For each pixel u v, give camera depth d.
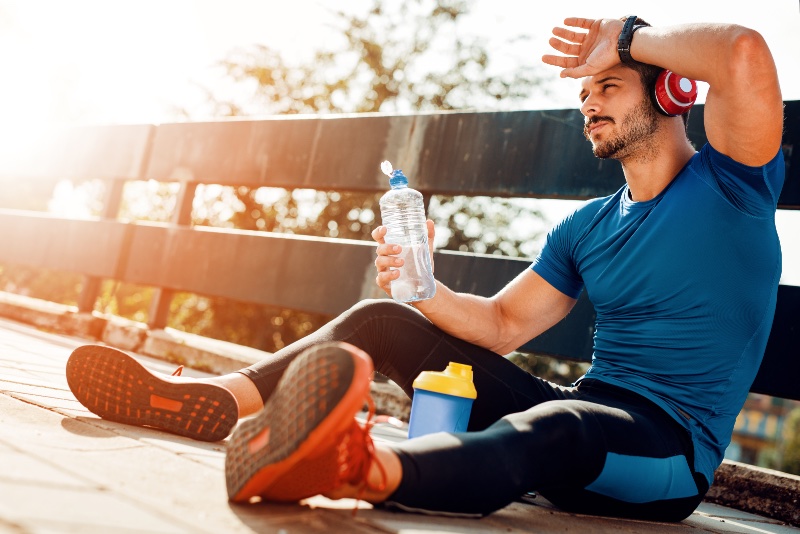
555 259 2.10
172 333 4.56
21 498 0.97
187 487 1.25
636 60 1.84
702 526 1.87
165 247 4.57
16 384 2.08
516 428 1.37
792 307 2.40
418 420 1.65
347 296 3.68
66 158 5.52
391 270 1.82
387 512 1.30
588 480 1.47
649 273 1.80
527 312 2.09
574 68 1.91
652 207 1.87
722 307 1.73
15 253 5.62
